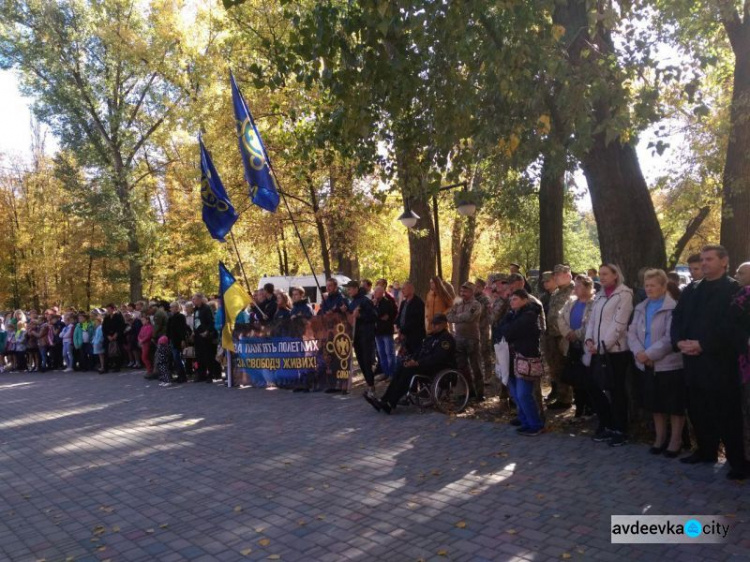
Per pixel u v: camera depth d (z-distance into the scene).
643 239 6.98
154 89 27.89
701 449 5.39
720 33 11.80
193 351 13.15
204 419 8.86
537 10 5.80
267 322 11.57
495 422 7.52
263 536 4.41
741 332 4.87
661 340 5.55
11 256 36.56
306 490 5.37
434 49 6.67
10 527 4.99
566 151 6.41
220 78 18.84
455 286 23.67
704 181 15.16
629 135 6.28
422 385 8.34
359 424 7.86
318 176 17.28
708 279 5.14
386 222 20.28
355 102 6.58
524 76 5.91
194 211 27.80
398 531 4.34
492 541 4.07
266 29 15.72
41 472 6.63
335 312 10.54
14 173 37.03
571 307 7.09
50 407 10.96
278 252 27.14
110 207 27.30
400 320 10.08
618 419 6.15
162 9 21.69
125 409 10.16
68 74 26.72
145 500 5.42
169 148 29.17
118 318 16.06
